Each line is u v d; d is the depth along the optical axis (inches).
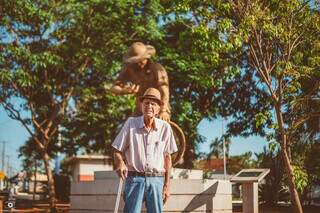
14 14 824.3
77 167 2084.2
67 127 1031.6
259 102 939.3
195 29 522.3
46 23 816.3
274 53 569.6
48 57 818.2
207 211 458.9
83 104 973.8
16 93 912.3
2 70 820.0
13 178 1425.9
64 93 936.9
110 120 945.5
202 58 815.1
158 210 185.9
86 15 840.3
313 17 530.3
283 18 531.8
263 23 518.6
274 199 1042.1
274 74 583.2
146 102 189.0
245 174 492.1
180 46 811.4
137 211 184.2
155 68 371.2
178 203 448.8
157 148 188.4
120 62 866.8
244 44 600.4
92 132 978.1
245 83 935.7
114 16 834.2
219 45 527.8
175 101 888.3
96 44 866.1
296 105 593.3
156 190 185.8
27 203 1364.4
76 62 892.0
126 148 188.9
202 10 530.0
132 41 901.2
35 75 874.8
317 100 621.9
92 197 478.3
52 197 952.9
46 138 962.1
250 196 490.6
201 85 834.8
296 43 560.1
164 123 191.9
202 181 457.4
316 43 544.7
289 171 546.0
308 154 874.1
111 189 462.3
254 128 959.0
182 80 850.1
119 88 370.9
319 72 550.6
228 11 520.7
